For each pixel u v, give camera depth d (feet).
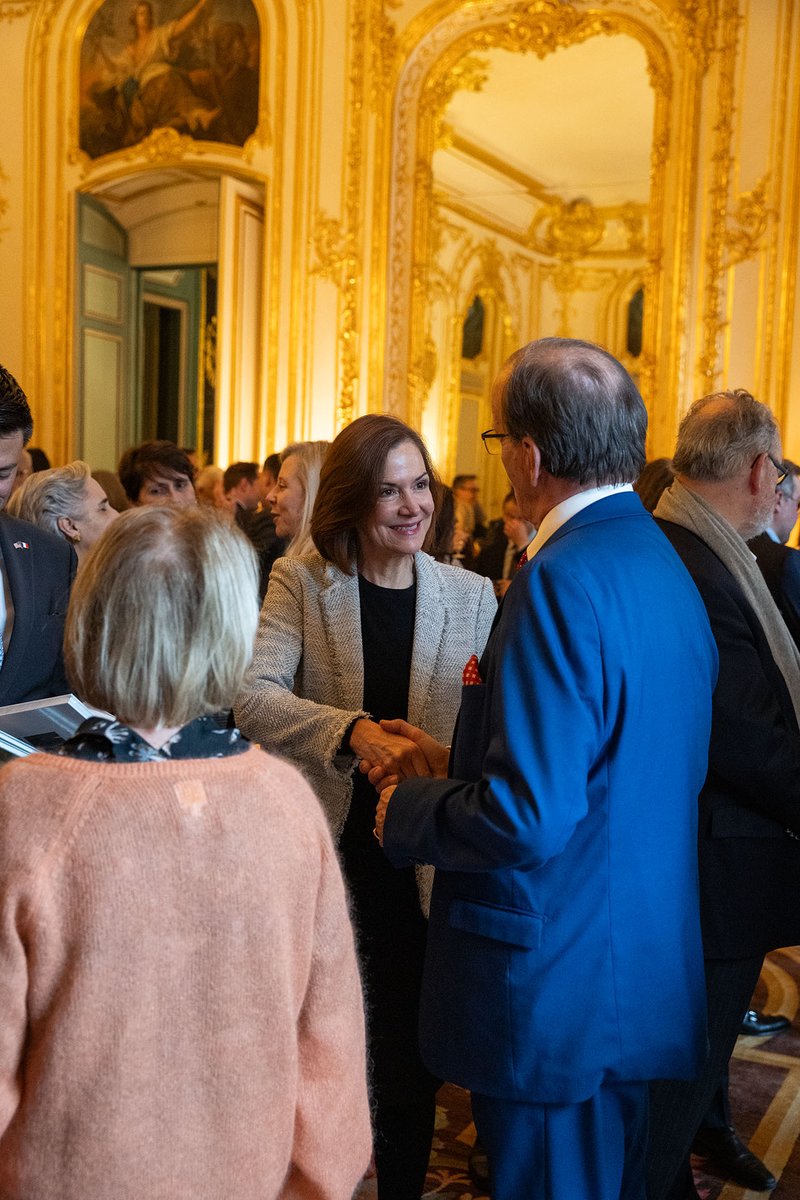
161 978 4.00
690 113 29.35
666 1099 7.37
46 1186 3.92
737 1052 12.75
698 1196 8.77
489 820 5.62
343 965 4.63
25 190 36.94
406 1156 7.97
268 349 33.58
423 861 6.19
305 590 8.32
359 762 7.72
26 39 36.63
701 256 29.53
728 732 7.09
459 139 37.86
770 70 28.60
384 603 8.32
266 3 33.42
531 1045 5.85
